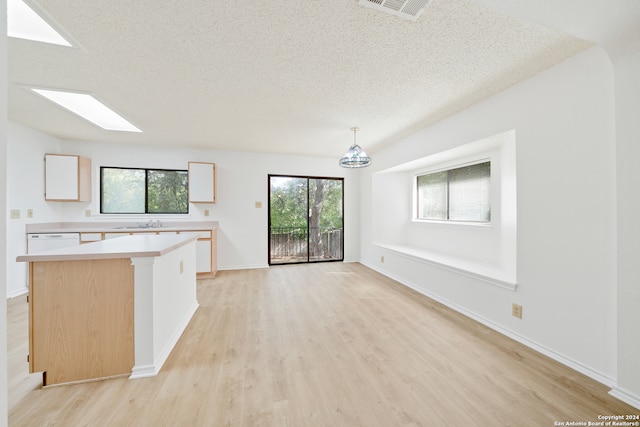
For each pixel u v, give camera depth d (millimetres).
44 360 1591
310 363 1859
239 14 1440
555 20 1275
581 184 1749
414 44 1693
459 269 2783
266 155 4953
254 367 1809
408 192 4711
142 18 1467
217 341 2170
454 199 3711
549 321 1939
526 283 2102
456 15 1429
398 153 3959
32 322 1579
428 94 2402
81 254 1589
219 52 1794
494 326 2377
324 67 1973
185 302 2514
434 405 1459
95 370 1664
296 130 3480
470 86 2248
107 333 1677
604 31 1344
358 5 1367
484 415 1387
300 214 5301
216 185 4688
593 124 1685
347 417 1372
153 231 3939
